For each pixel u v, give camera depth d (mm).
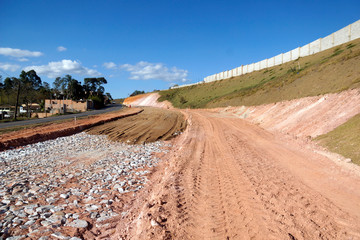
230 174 8922
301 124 18109
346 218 5215
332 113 16094
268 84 42594
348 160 9180
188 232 4863
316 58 47781
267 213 5539
